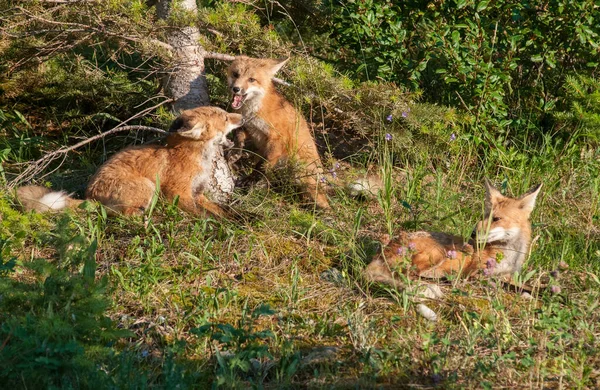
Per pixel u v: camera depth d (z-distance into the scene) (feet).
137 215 31.40
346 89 37.14
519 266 27.20
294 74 37.81
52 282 21.20
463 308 24.95
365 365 21.01
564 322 22.45
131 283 26.12
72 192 34.12
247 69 36.47
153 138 38.50
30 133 41.73
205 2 45.39
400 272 24.82
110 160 33.24
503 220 26.63
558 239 30.86
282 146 37.06
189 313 24.38
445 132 37.29
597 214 32.89
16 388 18.90
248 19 38.37
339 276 27.68
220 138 33.71
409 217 32.14
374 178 35.14
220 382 19.43
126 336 20.83
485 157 37.01
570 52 40.29
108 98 40.29
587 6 37.09
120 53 41.16
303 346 22.85
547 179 35.06
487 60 38.09
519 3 37.40
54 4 37.37
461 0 36.83
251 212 32.65
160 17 37.58
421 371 21.11
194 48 37.47
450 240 27.43
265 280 27.55
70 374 19.29
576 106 37.52
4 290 21.27
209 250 29.12
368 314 24.91
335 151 40.60
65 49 37.70
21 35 35.99
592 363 21.44
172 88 37.81
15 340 20.43
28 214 29.66
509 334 22.54
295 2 43.83
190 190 33.09
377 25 38.75
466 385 20.40
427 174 35.96
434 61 39.83
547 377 20.76
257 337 21.71
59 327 19.19
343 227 31.58
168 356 21.07
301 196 35.42
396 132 37.09
